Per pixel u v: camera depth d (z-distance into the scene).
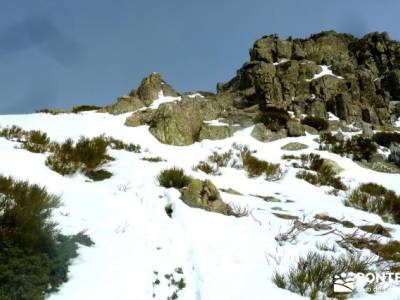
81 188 6.29
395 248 5.13
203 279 3.83
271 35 27.66
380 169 12.94
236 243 4.77
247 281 3.83
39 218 3.93
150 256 4.30
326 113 19.47
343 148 14.43
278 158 12.88
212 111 17.77
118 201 5.83
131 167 8.73
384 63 27.03
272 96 19.72
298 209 7.10
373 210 7.74
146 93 19.84
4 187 4.57
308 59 26.42
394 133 16.50
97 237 4.48
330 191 9.42
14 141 8.84
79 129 13.70
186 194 6.23
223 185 8.49
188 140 14.21
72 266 3.77
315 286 3.65
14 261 3.21
